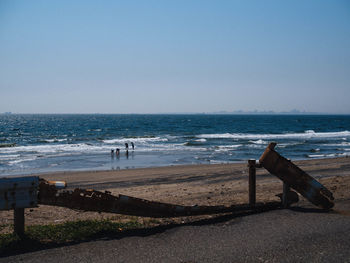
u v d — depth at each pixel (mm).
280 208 7785
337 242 5375
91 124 132750
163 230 6164
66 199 5891
